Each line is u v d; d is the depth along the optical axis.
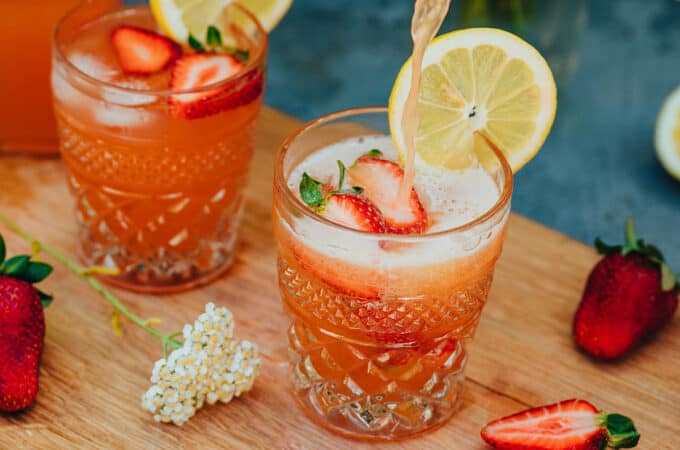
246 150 0.61
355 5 0.85
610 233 0.70
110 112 0.57
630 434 0.53
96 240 0.62
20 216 0.65
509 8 0.70
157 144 0.58
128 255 0.61
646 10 0.85
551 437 0.54
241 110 0.59
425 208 0.53
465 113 0.54
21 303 0.54
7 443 0.54
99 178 0.60
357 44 0.82
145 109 0.57
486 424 0.56
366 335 0.53
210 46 0.61
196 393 0.55
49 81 0.66
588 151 0.75
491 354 0.59
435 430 0.56
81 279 0.62
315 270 0.52
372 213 0.52
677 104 0.72
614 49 0.82
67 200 0.66
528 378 0.58
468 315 0.54
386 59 0.81
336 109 0.76
